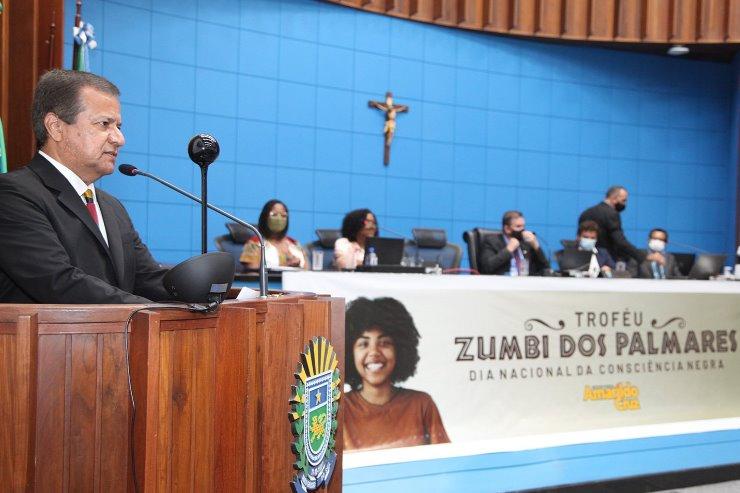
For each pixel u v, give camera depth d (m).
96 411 1.28
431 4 8.36
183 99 6.96
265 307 1.65
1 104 4.04
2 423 1.17
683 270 6.38
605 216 6.69
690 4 9.03
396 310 3.07
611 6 8.92
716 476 3.64
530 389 3.31
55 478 1.24
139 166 6.73
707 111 10.02
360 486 2.94
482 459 3.16
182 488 1.34
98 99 1.78
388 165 8.16
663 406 3.61
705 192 10.01
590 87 9.35
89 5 6.42
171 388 1.32
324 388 1.87
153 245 6.80
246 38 7.34
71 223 1.76
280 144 7.53
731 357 3.80
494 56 8.79
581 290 3.45
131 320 1.30
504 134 8.84
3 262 1.59
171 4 6.89
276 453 1.67
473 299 3.21
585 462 3.35
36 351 1.20
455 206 8.54
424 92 8.38
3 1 4.04
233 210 7.26
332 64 7.84
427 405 3.10
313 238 7.72
